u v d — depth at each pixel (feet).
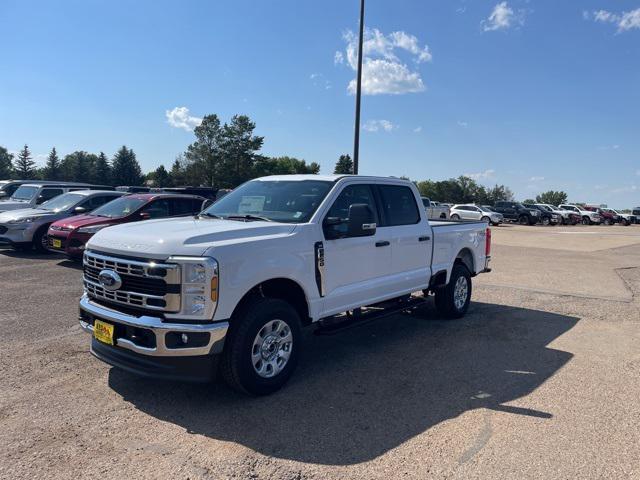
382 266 19.01
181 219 17.22
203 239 13.44
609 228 141.59
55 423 12.67
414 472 10.67
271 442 11.90
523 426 12.94
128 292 13.50
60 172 362.53
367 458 11.23
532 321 24.54
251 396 14.39
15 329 20.68
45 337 19.67
